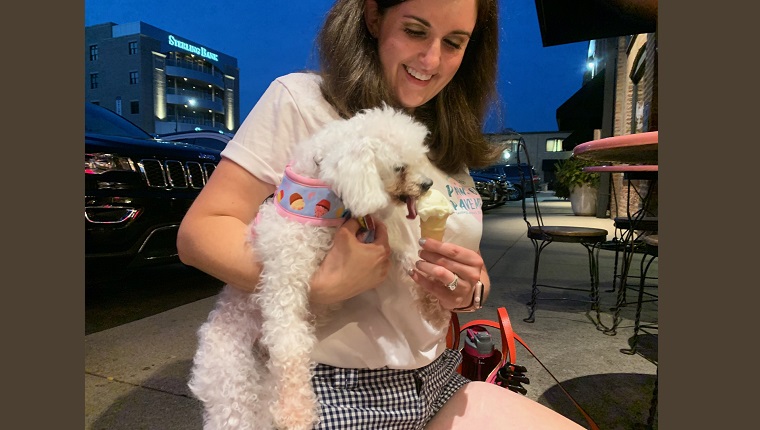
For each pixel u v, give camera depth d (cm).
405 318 131
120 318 393
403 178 118
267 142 128
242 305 134
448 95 159
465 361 211
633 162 304
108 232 355
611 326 379
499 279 548
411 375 134
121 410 242
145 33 5084
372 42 141
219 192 127
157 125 5228
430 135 153
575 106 1320
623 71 1164
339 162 109
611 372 292
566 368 298
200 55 5712
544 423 136
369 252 116
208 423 124
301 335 118
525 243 819
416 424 131
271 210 126
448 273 117
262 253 121
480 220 155
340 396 124
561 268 609
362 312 130
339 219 123
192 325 368
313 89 134
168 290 486
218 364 125
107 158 361
